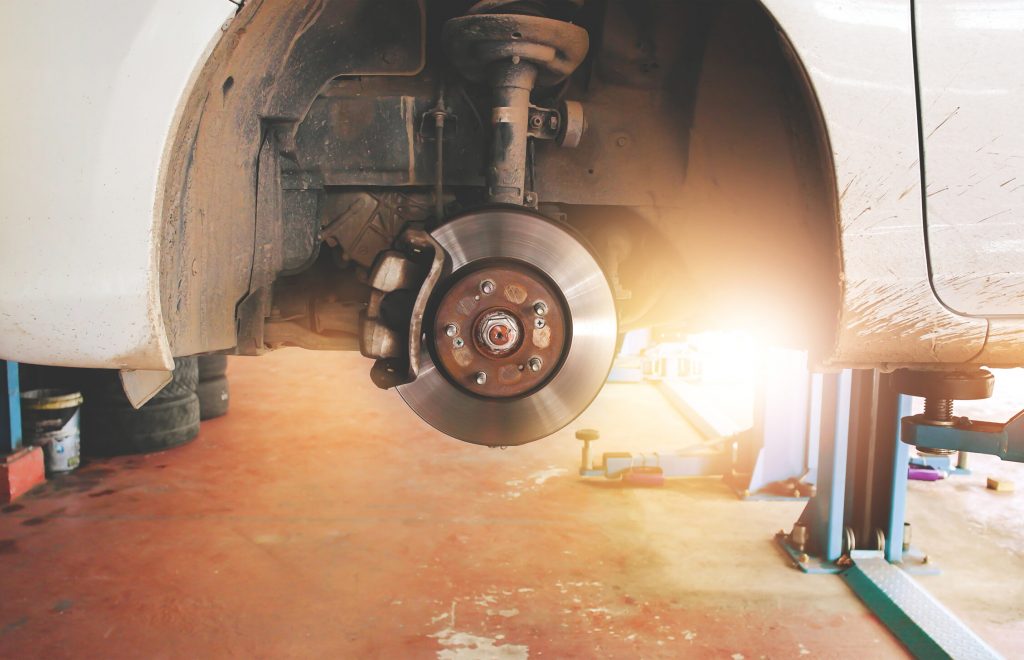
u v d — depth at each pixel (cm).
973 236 111
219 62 107
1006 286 112
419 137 154
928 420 146
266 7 114
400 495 303
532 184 159
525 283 139
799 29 108
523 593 225
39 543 254
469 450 363
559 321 141
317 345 178
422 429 400
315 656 192
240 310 154
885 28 109
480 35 133
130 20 101
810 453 306
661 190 164
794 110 125
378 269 129
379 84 154
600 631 205
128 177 102
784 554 256
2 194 104
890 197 110
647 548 258
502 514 285
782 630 208
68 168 102
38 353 108
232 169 131
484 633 203
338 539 261
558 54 139
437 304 138
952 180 110
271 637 200
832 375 243
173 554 247
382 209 164
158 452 352
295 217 154
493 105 142
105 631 202
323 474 327
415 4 142
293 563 242
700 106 155
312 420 415
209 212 124
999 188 111
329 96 153
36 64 102
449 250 139
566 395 145
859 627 211
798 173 128
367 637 200
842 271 111
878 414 248
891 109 109
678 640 202
